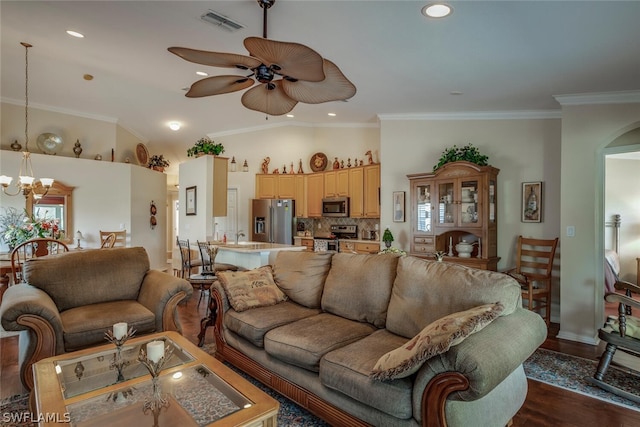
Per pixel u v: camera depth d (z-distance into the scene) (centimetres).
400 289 238
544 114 449
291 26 277
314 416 222
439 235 476
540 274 429
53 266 308
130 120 738
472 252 469
